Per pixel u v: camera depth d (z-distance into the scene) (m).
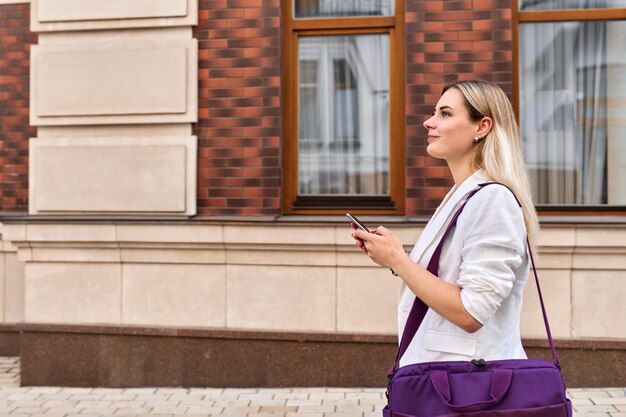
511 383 1.72
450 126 1.93
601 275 4.75
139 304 5.10
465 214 1.79
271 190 5.05
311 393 4.78
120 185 5.15
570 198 5.11
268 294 4.98
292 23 5.27
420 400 1.74
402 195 5.12
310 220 4.85
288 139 5.24
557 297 4.76
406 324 1.88
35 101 5.28
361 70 5.27
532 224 1.88
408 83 4.90
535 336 4.75
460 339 1.79
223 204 5.09
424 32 4.89
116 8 5.13
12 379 5.35
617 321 4.73
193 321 5.05
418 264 1.88
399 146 5.14
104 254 5.13
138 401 4.70
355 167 5.28
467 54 4.86
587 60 5.12
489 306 1.68
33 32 5.65
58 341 5.16
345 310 4.89
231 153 5.09
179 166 5.07
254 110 5.07
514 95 5.03
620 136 5.10
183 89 5.08
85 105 5.20
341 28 5.24
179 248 5.04
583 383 4.72
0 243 5.96
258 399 4.67
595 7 5.10
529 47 5.13
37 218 5.13
